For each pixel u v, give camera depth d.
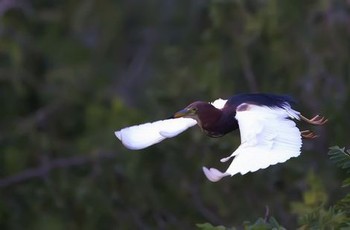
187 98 15.54
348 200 7.95
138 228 15.50
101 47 19.06
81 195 15.72
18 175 16.11
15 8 17.66
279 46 15.15
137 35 19.89
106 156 15.91
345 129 14.80
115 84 19.09
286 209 14.46
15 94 17.05
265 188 14.66
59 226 15.70
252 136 6.96
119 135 7.38
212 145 14.88
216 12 15.36
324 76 15.02
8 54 17.16
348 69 15.02
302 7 15.12
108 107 17.88
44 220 15.77
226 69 15.37
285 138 6.96
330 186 14.24
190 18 18.36
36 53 17.69
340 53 15.05
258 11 15.27
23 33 17.64
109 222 15.62
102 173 15.78
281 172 14.57
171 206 15.48
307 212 8.26
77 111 17.30
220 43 15.45
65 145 16.64
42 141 16.56
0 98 17.00
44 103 17.30
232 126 7.96
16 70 17.11
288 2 15.09
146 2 20.00
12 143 16.48
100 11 19.03
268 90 15.09
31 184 16.06
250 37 15.28
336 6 15.19
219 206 14.84
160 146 15.26
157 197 15.46
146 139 7.44
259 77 15.26
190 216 15.32
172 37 19.75
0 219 15.88
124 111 16.17
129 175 15.59
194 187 15.30
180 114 7.93
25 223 15.87
